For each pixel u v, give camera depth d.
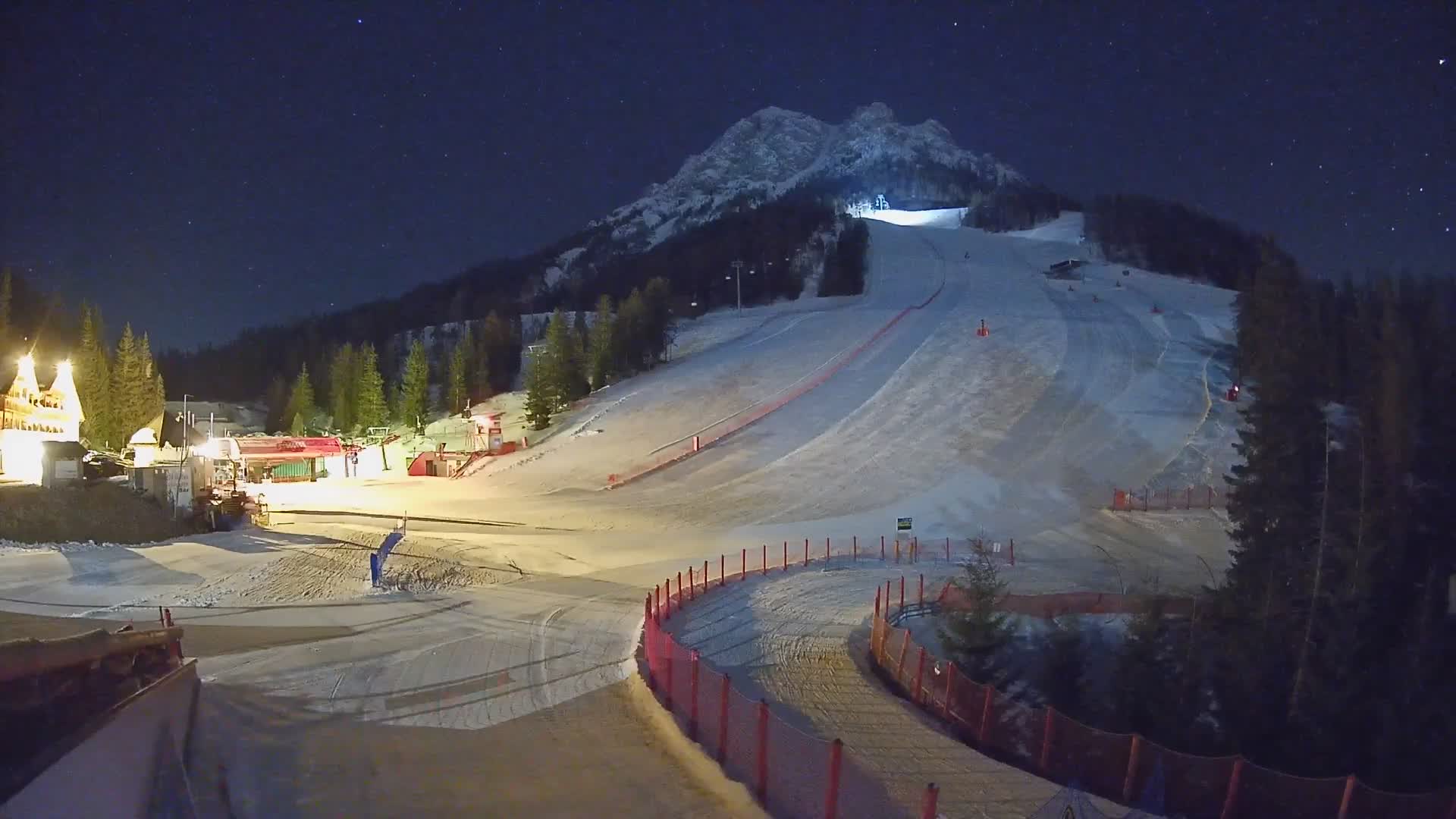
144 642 9.15
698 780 10.72
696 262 163.62
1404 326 23.88
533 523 44.16
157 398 75.00
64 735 5.62
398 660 16.80
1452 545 21.39
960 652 21.88
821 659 21.39
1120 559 37.28
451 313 169.00
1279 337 26.33
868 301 110.81
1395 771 17.12
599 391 84.50
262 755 10.22
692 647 21.27
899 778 12.74
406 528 39.62
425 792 9.61
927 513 46.41
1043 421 60.44
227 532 33.75
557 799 9.76
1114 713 20.27
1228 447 53.34
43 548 26.86
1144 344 76.50
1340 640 19.86
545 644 18.84
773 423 65.31
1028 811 11.88
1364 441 21.86
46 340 74.44
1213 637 22.53
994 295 105.12
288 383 114.25
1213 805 13.32
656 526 43.81
